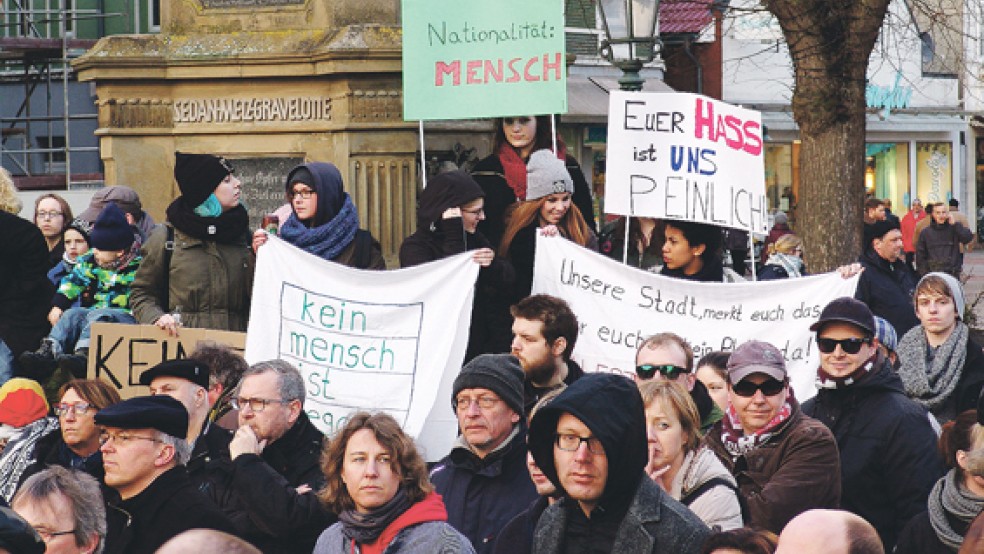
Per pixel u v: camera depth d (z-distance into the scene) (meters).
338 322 8.89
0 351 10.25
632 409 5.56
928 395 9.18
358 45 13.20
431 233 9.45
